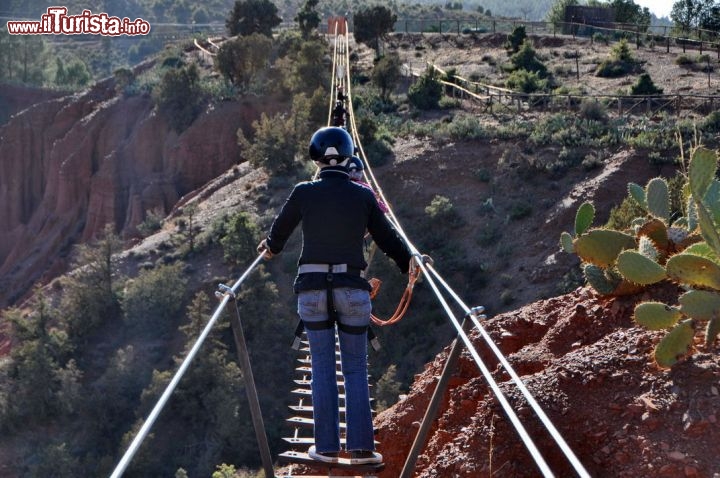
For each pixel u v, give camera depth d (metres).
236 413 39.91
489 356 9.65
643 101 62.53
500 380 8.57
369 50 102.81
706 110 59.22
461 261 47.62
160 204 84.69
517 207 49.59
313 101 66.69
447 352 10.69
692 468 5.96
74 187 99.12
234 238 51.62
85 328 50.66
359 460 6.19
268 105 84.69
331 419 6.27
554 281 43.09
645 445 6.28
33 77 147.25
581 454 6.69
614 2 118.75
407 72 85.88
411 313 43.66
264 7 108.81
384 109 72.50
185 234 59.34
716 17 112.25
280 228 6.74
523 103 68.06
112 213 91.88
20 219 109.88
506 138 56.88
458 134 58.56
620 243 8.94
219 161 85.12
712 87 67.44
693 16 113.81
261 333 44.91
